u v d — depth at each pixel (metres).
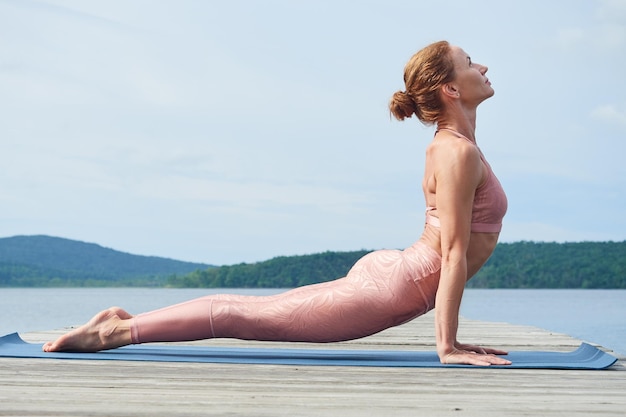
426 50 3.67
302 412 2.29
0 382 2.84
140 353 3.81
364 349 4.46
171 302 39.41
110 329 3.70
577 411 2.35
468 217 3.46
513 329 6.08
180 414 2.25
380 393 2.66
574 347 4.59
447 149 3.49
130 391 2.65
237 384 2.84
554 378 3.07
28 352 3.72
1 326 16.42
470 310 27.39
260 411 2.30
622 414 2.31
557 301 39.91
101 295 60.72
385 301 3.53
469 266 3.60
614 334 14.31
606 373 3.24
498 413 2.31
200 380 2.93
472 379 3.02
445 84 3.62
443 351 3.47
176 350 3.99
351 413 2.29
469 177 3.45
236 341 4.86
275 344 4.67
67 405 2.38
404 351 4.14
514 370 3.31
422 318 7.83
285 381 2.92
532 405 2.45
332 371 3.24
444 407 2.40
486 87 3.68
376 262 3.60
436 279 3.56
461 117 3.66
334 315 3.54
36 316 21.50
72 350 3.74
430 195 3.62
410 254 3.59
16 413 2.26
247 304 3.61
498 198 3.58
